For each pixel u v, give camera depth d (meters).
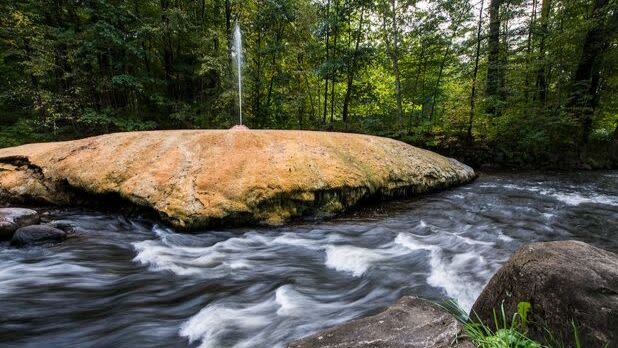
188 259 5.10
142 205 6.29
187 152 7.05
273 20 16.62
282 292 4.16
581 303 2.10
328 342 2.07
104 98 16.47
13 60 15.52
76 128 15.60
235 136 7.46
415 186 8.84
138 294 4.17
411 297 2.64
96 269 4.79
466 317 3.33
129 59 15.42
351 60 16.95
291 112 18.77
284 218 6.46
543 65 13.60
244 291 4.23
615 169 14.28
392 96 21.55
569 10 13.77
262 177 6.57
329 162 7.37
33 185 7.71
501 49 14.45
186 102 17.75
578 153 14.60
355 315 3.66
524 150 14.88
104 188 6.75
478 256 5.00
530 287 2.37
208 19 18.12
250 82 16.56
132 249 5.50
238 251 5.40
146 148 7.43
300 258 5.21
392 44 17.92
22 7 14.09
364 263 4.87
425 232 6.20
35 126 14.87
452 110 15.38
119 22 14.86
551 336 2.14
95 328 3.54
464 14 14.70
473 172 11.95
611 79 14.70
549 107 14.59
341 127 17.86
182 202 5.97
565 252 2.52
